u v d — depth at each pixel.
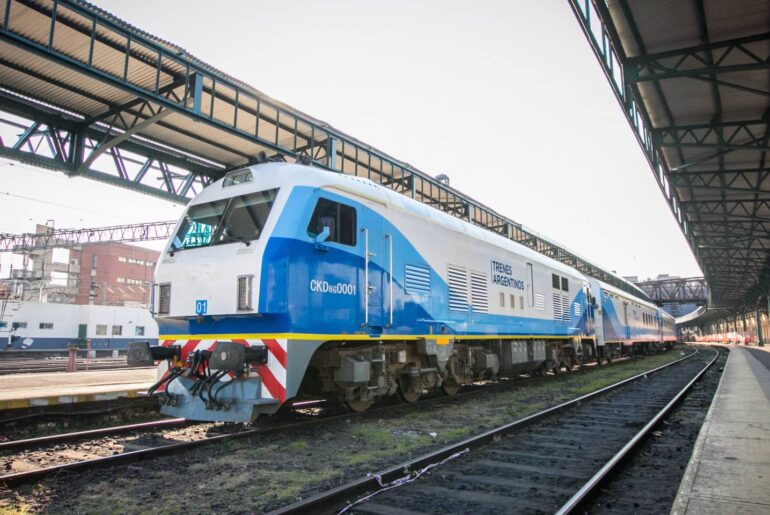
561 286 17.89
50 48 10.29
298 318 7.33
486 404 10.84
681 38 13.70
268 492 5.04
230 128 13.59
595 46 13.00
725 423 7.95
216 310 7.57
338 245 8.25
